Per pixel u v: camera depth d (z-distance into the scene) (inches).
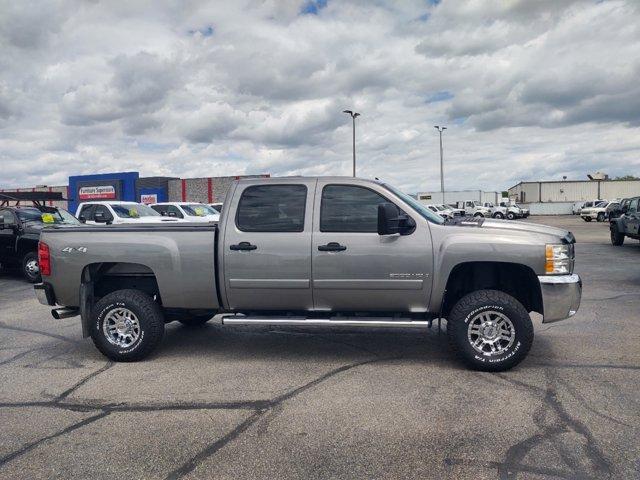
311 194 218.5
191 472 132.3
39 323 312.8
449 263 206.7
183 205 847.7
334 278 213.3
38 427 160.4
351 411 168.7
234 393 187.0
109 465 136.4
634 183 2751.0
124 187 1702.8
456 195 2404.0
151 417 166.9
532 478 127.0
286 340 259.9
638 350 232.8
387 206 201.3
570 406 169.9
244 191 223.0
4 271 588.1
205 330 282.8
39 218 523.8
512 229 210.1
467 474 129.1
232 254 219.0
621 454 137.7
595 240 907.4
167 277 224.4
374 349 241.6
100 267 239.5
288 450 142.9
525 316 201.6
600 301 350.3
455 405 172.1
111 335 228.7
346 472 131.0
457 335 205.6
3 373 214.7
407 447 143.6
